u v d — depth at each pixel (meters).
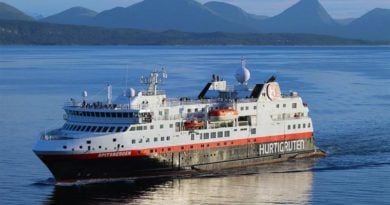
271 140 134.75
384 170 129.50
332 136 165.50
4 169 128.12
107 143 115.88
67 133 120.06
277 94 136.75
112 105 121.75
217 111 126.75
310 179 122.94
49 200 108.44
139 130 118.00
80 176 116.81
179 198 110.25
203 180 121.19
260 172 127.56
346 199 110.44
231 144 129.12
